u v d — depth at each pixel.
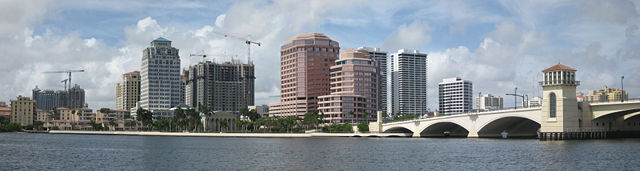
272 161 121.12
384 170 102.06
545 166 102.75
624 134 182.25
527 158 116.94
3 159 132.00
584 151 129.12
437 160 117.81
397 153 137.75
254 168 108.12
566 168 99.44
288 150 155.38
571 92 171.12
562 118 169.25
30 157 137.62
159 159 129.38
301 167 108.88
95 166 114.81
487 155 126.44
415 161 116.62
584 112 173.88
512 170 98.38
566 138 168.75
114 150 164.25
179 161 123.81
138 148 173.75
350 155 134.00
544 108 174.12
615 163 105.19
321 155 135.38
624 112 170.25
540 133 176.12
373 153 138.88
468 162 112.56
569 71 170.12
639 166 100.69
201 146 183.12
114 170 107.31
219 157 133.12
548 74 172.62
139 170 106.94
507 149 141.62
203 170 105.56
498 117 190.25
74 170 107.75
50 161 126.25
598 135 175.25
